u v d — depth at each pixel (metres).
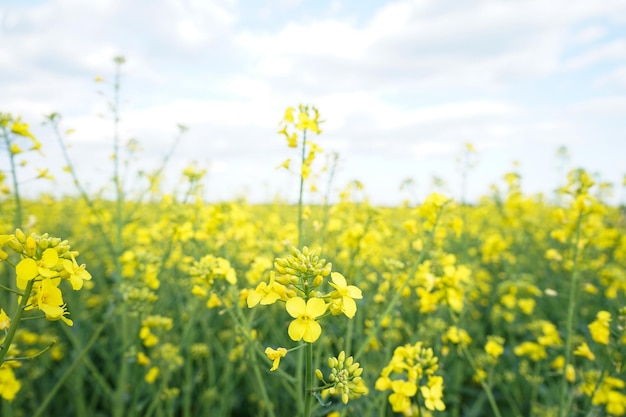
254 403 0.49
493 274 0.76
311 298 0.16
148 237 0.52
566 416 0.31
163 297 0.48
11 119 0.35
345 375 0.17
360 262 0.39
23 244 0.16
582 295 0.59
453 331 0.34
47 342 0.48
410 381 0.23
